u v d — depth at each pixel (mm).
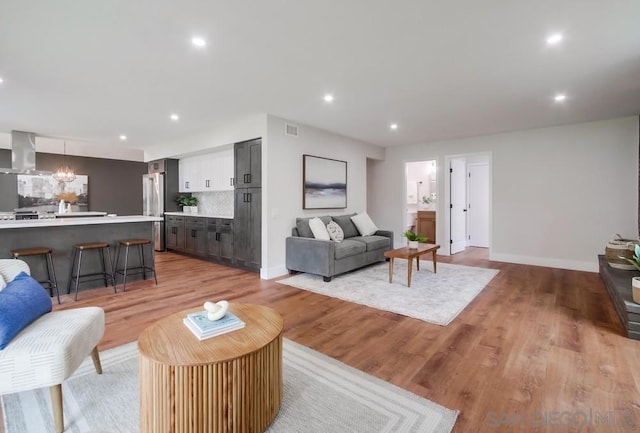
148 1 1933
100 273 4020
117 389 1847
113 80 3188
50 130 5328
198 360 1379
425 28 2271
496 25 2232
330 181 5594
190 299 3553
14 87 3352
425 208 8297
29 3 1932
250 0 1938
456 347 2385
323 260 4297
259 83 3297
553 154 5156
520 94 3619
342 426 1549
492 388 1854
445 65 2883
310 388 1862
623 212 4633
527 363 2137
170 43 2465
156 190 7070
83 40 2404
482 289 3910
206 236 5883
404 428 1530
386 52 2627
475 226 7727
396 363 2154
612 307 3213
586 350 2309
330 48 2564
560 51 2613
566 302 3398
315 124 5047
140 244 4199
